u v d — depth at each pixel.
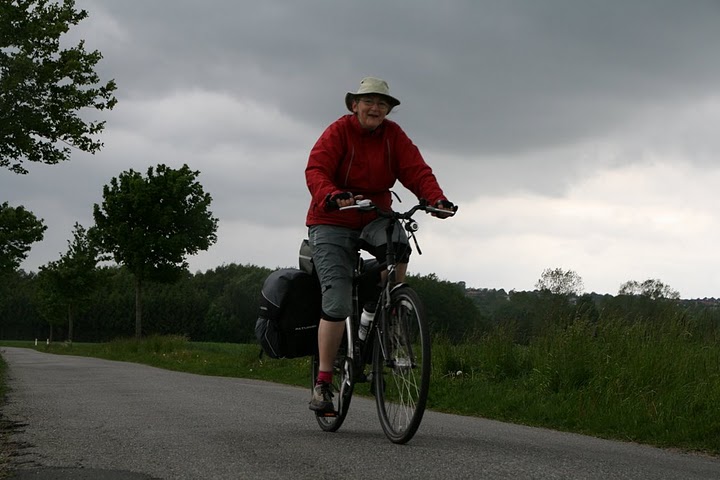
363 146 4.93
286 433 4.96
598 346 9.29
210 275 131.38
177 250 42.06
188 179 42.94
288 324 5.18
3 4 21.41
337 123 4.94
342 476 3.49
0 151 22.83
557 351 9.34
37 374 13.10
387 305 4.70
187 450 4.22
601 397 7.89
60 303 56.88
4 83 21.62
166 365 21.36
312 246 4.95
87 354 36.31
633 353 8.74
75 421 5.60
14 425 5.40
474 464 3.80
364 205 4.58
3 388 9.09
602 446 5.34
